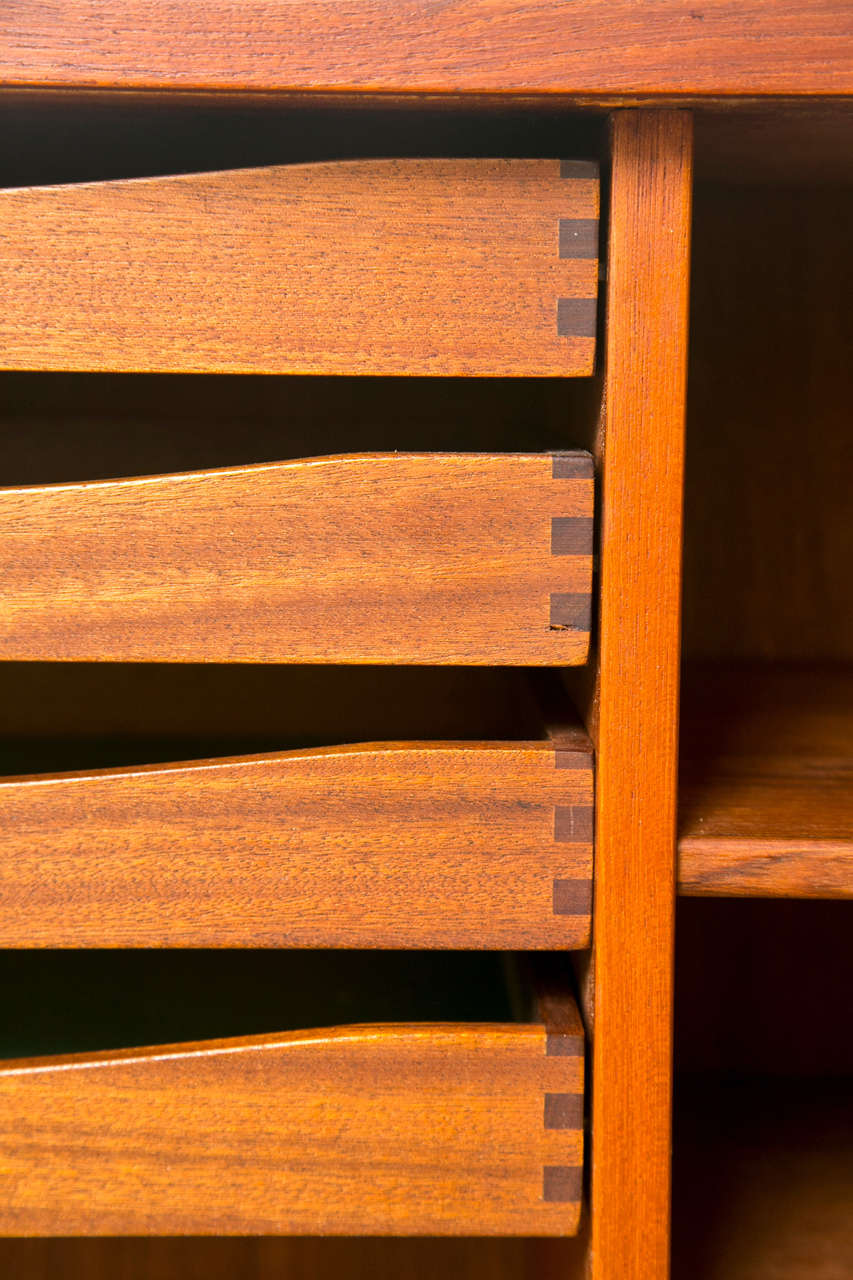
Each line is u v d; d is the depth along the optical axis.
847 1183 0.90
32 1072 0.77
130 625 0.76
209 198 0.75
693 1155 0.92
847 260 0.96
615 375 0.75
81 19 0.73
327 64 0.73
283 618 0.76
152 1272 0.99
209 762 0.77
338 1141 0.77
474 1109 0.77
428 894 0.77
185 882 0.77
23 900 0.77
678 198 0.75
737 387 0.97
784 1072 0.99
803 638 0.99
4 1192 0.78
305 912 0.77
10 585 0.76
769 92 0.73
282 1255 0.99
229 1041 0.78
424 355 0.76
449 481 0.76
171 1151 0.78
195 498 0.76
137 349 0.75
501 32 0.73
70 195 0.75
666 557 0.76
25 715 0.99
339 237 0.75
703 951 0.99
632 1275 0.78
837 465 0.98
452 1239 0.99
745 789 0.82
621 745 0.76
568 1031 0.78
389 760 0.77
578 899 0.77
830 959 0.99
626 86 0.73
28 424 0.96
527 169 0.75
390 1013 0.89
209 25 0.73
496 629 0.76
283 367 0.75
